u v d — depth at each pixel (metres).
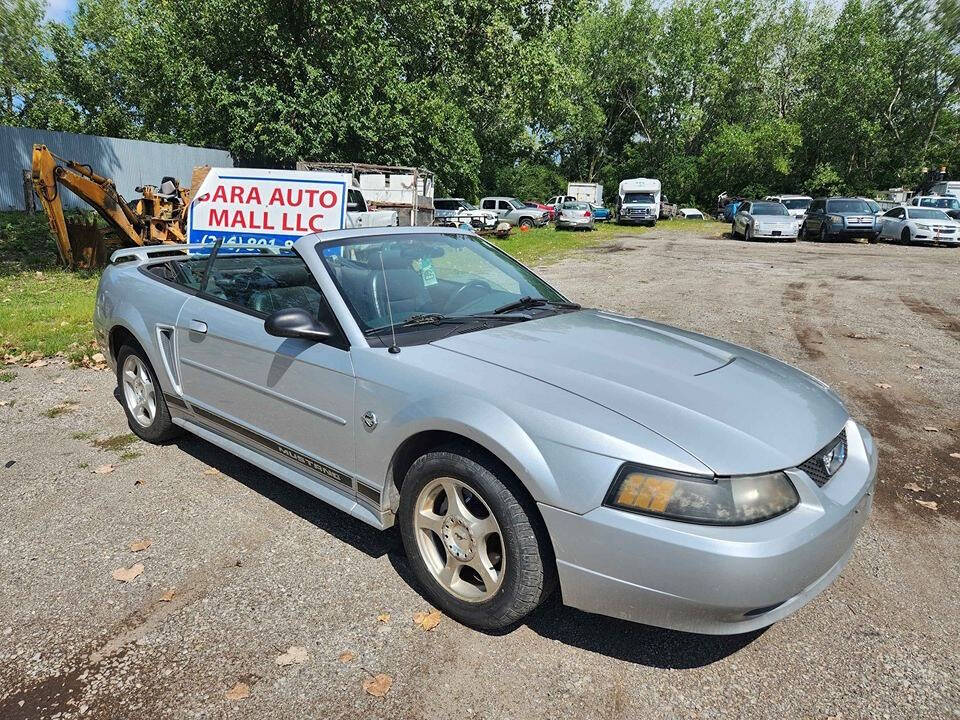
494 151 43.41
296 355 3.17
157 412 4.25
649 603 2.24
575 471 2.29
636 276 13.67
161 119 35.09
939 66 42.00
